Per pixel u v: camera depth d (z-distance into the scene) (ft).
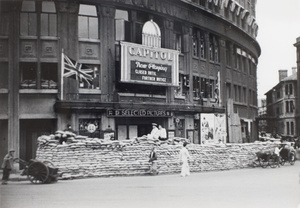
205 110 128.67
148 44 112.16
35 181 68.44
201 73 134.51
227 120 148.05
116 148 81.30
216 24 143.02
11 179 74.23
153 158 82.89
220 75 147.13
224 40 150.20
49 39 97.35
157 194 56.18
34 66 96.63
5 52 95.40
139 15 111.14
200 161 94.17
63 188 61.87
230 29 154.61
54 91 96.94
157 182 70.08
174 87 120.78
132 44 103.55
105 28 102.99
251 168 105.19
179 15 122.72
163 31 117.70
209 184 67.31
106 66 102.78
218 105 142.00
